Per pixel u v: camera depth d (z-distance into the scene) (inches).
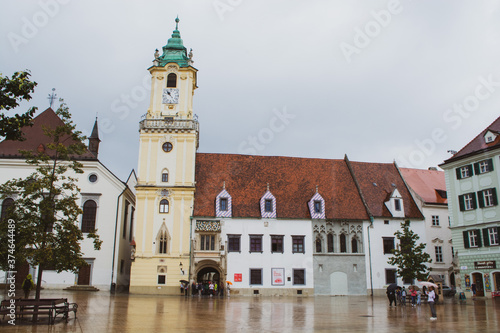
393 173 2642.7
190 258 2129.7
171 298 1792.6
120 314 1055.0
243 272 2151.8
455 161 2102.6
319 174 2524.6
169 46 2438.5
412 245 1882.4
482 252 1930.4
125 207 2331.4
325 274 2223.2
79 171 1123.9
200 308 1286.9
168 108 2335.1
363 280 2250.2
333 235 2283.5
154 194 2201.0
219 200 2230.6
